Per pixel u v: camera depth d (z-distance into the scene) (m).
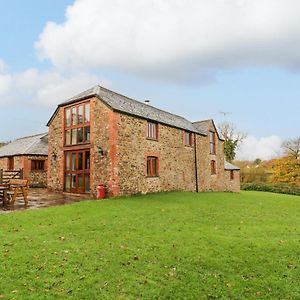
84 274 5.44
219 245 7.41
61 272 5.47
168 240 7.79
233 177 33.12
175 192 20.25
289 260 6.46
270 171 42.53
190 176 23.53
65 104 18.70
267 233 8.95
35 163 26.64
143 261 6.21
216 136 28.72
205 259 6.41
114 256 6.43
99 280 5.21
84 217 10.39
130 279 5.31
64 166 18.70
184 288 5.04
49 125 20.14
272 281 5.39
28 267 5.66
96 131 16.66
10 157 28.47
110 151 15.80
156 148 19.47
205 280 5.38
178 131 22.30
